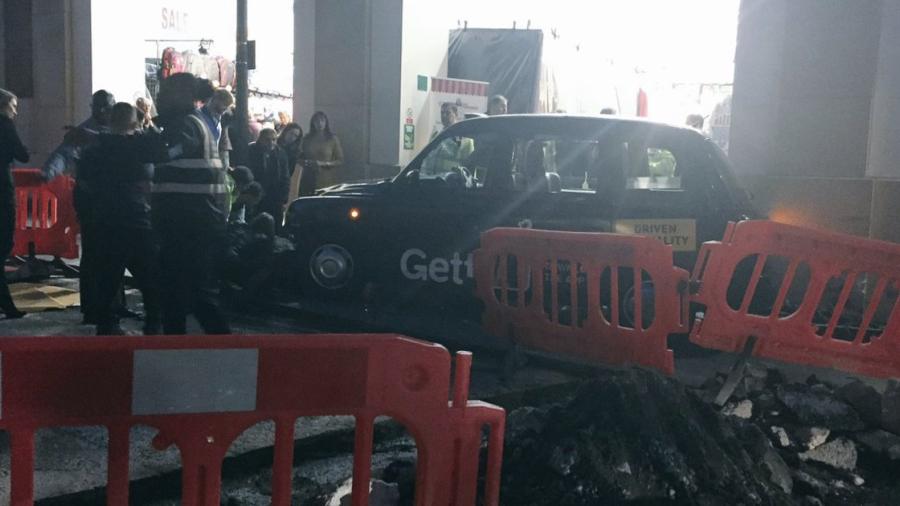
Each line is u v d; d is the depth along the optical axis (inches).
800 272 290.4
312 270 326.6
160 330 246.8
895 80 344.2
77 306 307.7
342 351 114.3
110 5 632.4
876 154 350.6
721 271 220.8
